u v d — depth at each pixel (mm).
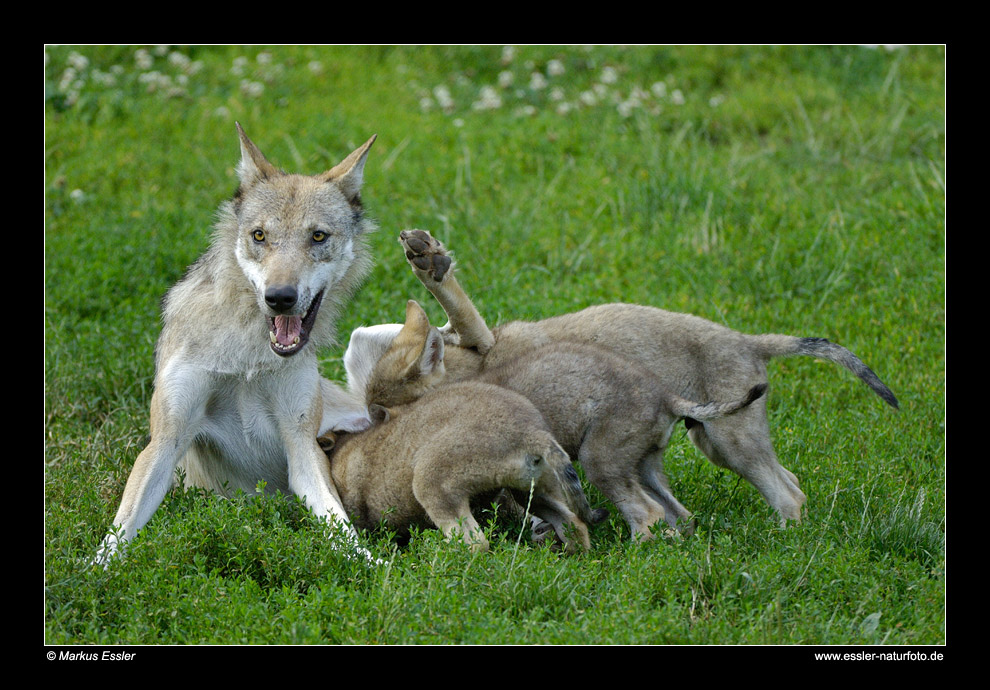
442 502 8953
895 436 11383
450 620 7242
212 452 10469
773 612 7441
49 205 17812
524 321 11594
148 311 14484
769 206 17250
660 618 7223
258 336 9844
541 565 7949
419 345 10406
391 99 23719
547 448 8688
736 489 10242
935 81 23078
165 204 18250
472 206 17766
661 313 10742
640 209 17609
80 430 11852
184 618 7543
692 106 22484
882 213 17000
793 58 25141
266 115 22250
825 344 10328
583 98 22562
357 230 10492
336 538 8484
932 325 13906
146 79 23469
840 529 9289
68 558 8281
